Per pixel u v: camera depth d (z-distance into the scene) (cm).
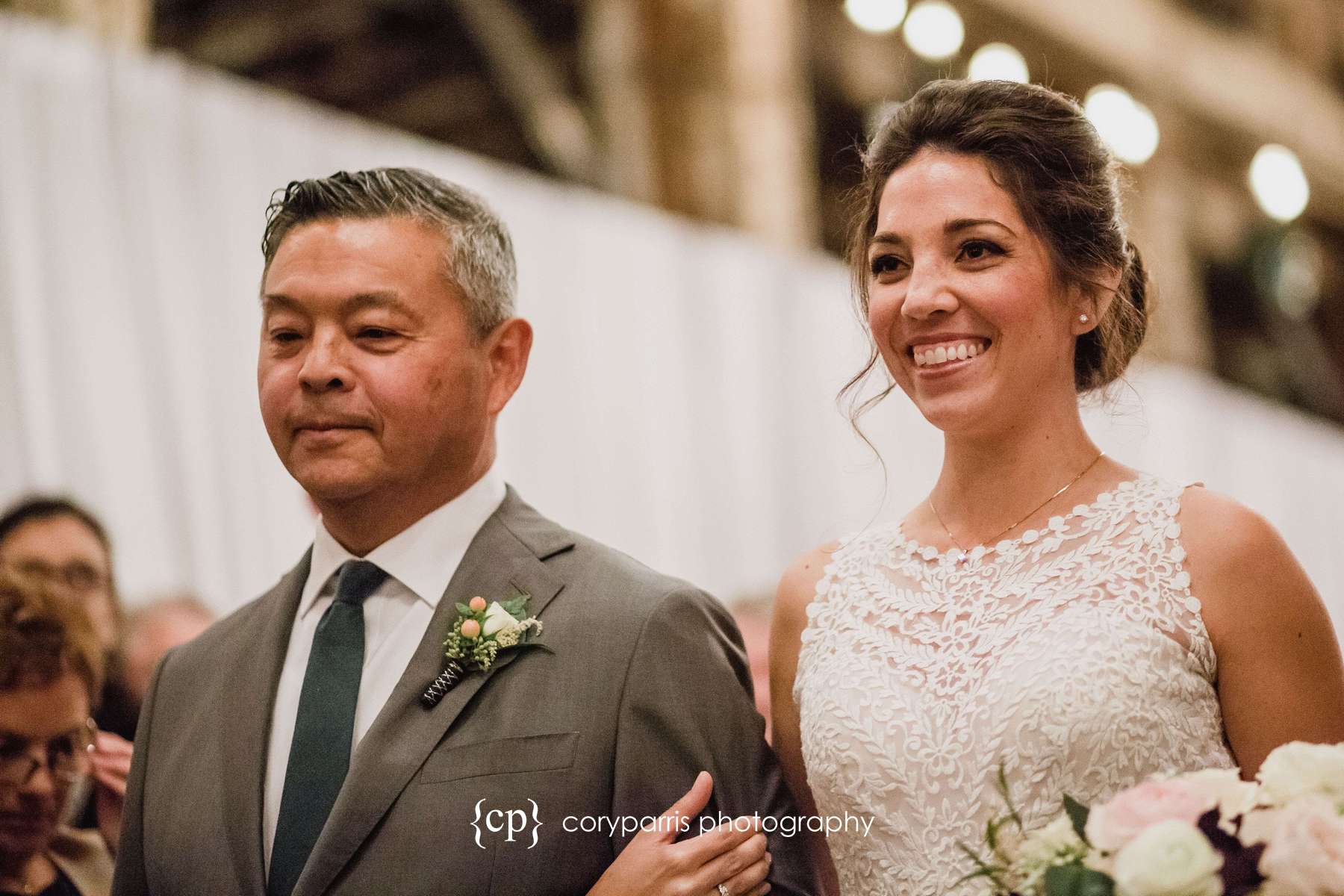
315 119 476
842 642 241
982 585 234
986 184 235
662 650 230
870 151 256
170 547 414
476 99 789
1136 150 707
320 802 227
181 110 437
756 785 234
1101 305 241
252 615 258
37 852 285
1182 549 223
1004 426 238
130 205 422
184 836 233
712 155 695
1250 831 173
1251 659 218
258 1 709
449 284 241
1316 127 1098
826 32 845
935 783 221
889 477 613
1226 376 1136
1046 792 212
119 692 357
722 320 596
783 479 598
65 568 352
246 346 445
